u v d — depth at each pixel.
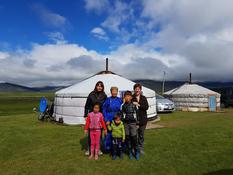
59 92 13.33
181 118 14.62
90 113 6.25
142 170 5.28
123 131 5.98
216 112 19.39
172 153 6.45
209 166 5.43
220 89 27.44
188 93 21.83
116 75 14.25
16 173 5.22
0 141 8.15
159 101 18.56
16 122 13.23
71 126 11.50
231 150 6.66
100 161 5.92
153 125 11.46
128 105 6.03
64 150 6.95
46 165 5.68
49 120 13.82
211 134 8.88
